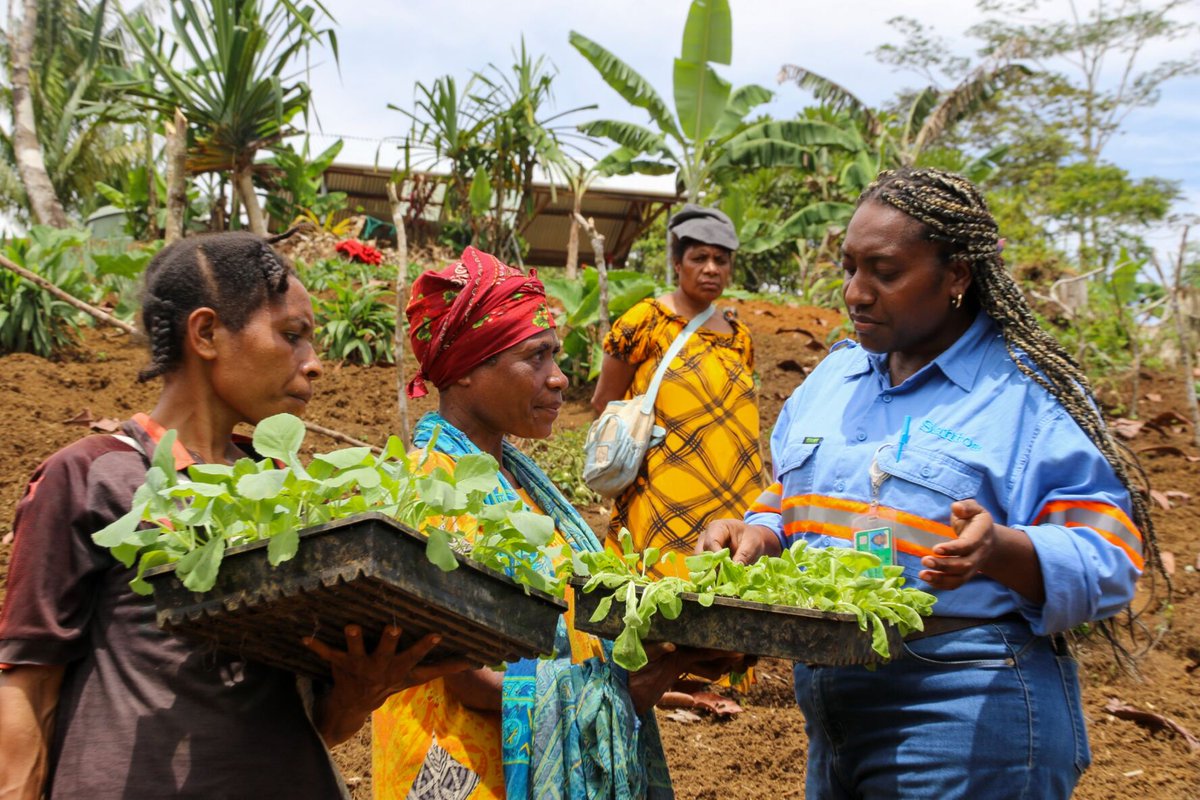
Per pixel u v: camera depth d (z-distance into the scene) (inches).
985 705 94.0
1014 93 1173.7
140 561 70.2
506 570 75.7
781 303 517.0
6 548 191.8
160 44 564.7
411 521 69.9
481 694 92.3
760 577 87.5
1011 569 90.9
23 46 626.2
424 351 103.8
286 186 660.1
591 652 97.2
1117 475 96.3
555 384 103.9
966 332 102.0
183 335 79.4
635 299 319.0
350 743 157.9
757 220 689.0
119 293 342.3
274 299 80.4
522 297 102.2
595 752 90.3
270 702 76.9
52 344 300.7
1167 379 364.8
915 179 99.0
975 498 96.3
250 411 80.6
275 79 521.7
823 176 754.2
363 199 811.4
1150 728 176.6
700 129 579.2
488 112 607.2
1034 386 98.2
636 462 169.3
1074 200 999.0
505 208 663.1
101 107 582.9
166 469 68.2
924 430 99.2
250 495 64.2
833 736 102.2
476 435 104.3
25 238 312.2
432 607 68.9
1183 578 224.5
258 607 67.0
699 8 556.7
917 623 88.3
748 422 177.8
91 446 76.0
